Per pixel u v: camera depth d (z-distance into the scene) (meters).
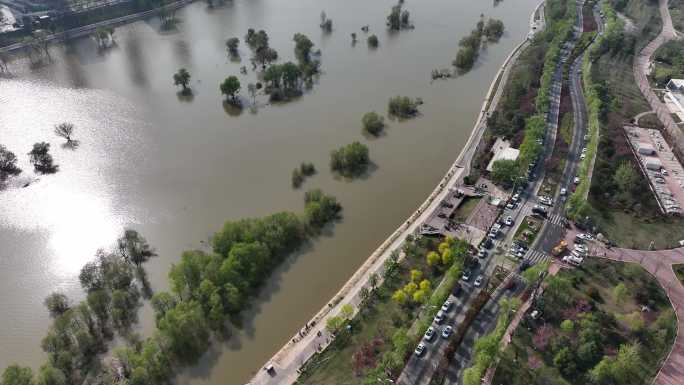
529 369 188.50
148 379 192.38
